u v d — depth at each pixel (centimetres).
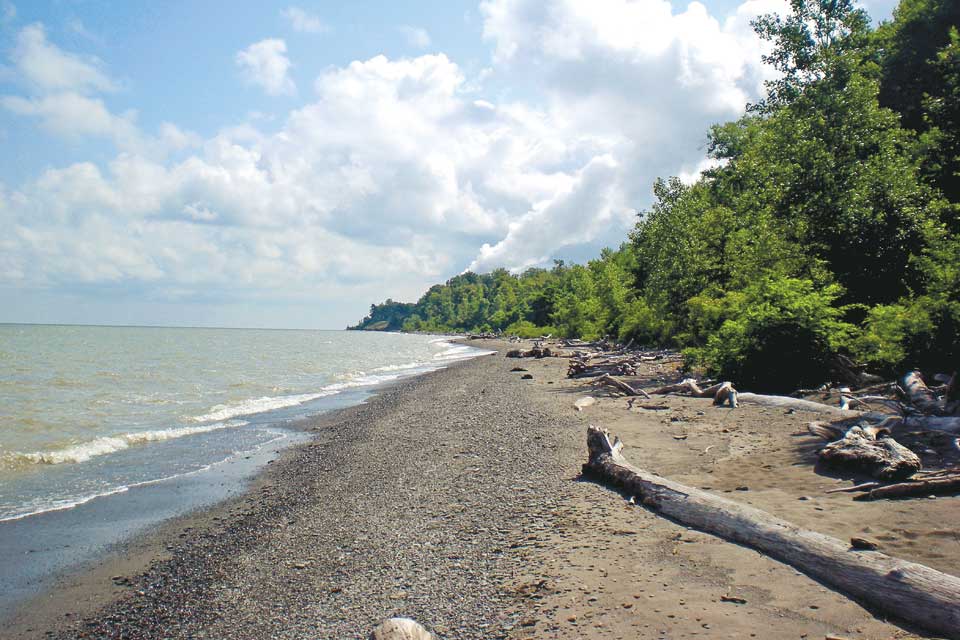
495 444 1152
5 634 494
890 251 1830
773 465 779
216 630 477
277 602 517
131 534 738
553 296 10575
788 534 494
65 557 662
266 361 4712
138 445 1323
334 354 6291
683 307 2819
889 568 406
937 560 440
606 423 1262
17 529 757
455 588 499
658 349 3772
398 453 1153
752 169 2494
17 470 1076
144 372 3341
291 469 1085
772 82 2408
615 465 782
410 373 3562
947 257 1264
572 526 625
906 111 2588
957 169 2134
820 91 2195
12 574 617
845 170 1997
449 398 2077
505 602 461
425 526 681
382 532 677
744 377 1546
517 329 11312
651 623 397
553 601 450
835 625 374
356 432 1451
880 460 676
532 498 751
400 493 848
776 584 440
